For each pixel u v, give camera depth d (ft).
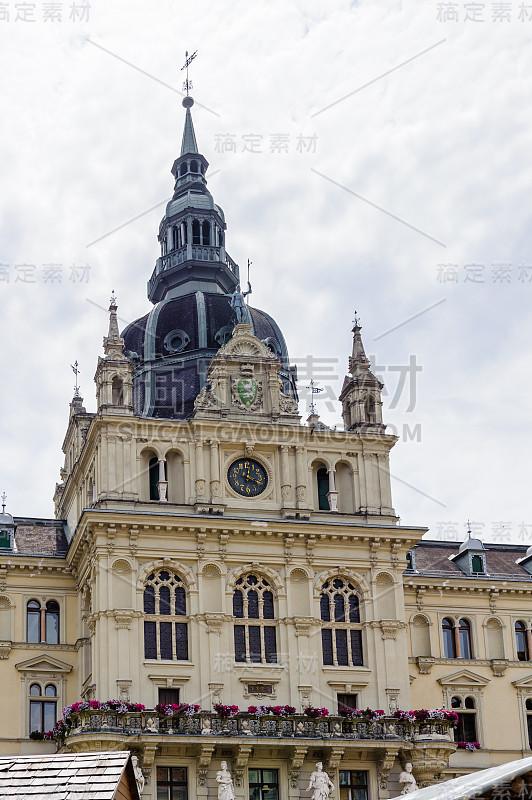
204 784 190.70
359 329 232.53
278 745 192.44
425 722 202.28
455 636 232.73
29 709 208.13
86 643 208.33
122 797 87.20
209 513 206.49
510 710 230.27
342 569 211.00
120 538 201.05
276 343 243.81
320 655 205.36
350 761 198.80
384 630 209.46
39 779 84.99
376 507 216.13
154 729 188.96
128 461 206.39
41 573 217.15
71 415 251.19
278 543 208.85
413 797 74.69
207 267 247.29
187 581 203.00
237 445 212.84
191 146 263.08
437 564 241.76
